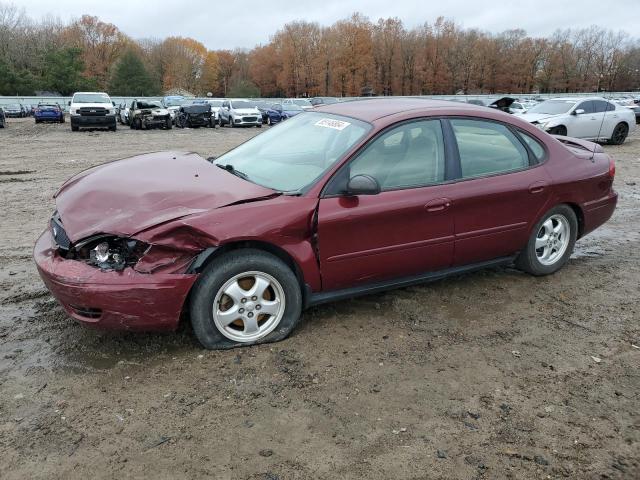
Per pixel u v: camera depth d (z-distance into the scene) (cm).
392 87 9406
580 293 460
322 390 309
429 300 434
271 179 384
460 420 287
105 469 246
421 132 401
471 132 424
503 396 310
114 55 9812
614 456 265
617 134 1677
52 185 943
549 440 274
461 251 417
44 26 9444
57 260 327
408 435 274
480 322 400
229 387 309
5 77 6594
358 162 370
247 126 2997
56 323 382
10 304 412
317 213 350
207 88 11338
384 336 373
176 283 317
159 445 262
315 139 412
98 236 319
